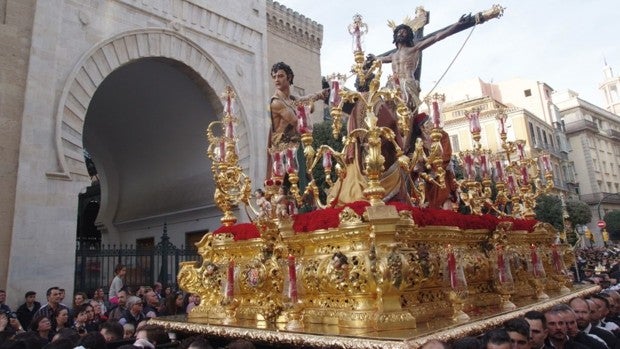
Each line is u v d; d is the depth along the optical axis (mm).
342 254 4605
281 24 24656
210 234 6543
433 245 5395
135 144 22547
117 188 24234
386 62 9438
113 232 23828
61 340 4688
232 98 7375
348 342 3854
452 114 43750
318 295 4918
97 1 15531
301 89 25172
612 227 53281
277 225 5270
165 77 18656
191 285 6535
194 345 4457
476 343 3578
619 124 73312
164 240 17344
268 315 5176
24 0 13828
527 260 7301
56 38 14156
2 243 12250
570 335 5293
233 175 6887
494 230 6484
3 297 10258
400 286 4289
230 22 19953
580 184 60344
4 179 12586
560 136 55562
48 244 12961
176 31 17641
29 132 13125
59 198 13438
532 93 55875
